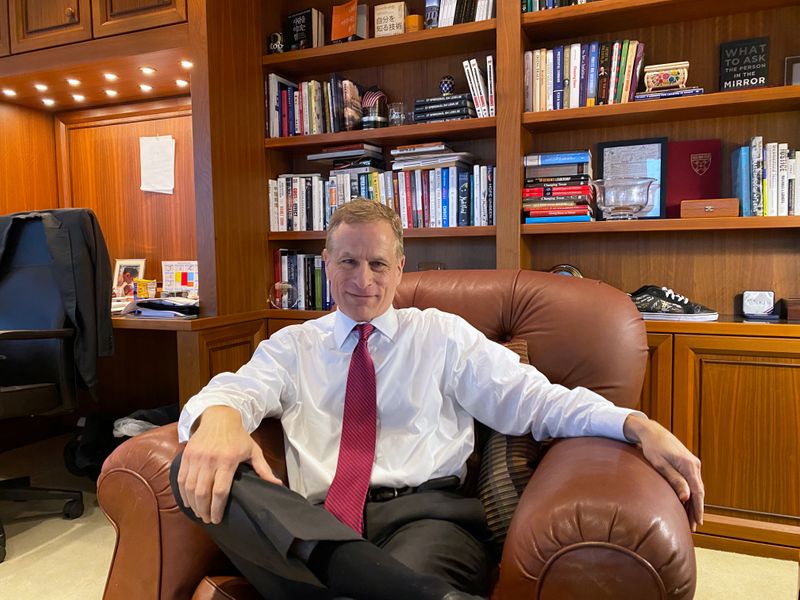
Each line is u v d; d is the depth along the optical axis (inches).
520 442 47.9
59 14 96.0
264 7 101.6
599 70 82.6
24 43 98.3
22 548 76.4
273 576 33.7
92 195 119.2
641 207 83.0
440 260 101.1
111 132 116.6
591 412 43.2
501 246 86.4
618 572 29.7
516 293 57.0
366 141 98.3
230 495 33.4
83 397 125.9
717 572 69.1
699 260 86.6
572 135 92.1
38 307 83.7
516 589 31.6
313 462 45.6
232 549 34.3
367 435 46.1
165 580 38.0
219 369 89.5
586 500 31.7
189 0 87.8
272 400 46.8
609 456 37.8
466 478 49.7
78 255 81.3
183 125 110.7
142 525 38.6
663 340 75.5
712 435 74.0
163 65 95.3
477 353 48.9
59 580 68.6
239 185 94.9
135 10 91.3
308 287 102.0
